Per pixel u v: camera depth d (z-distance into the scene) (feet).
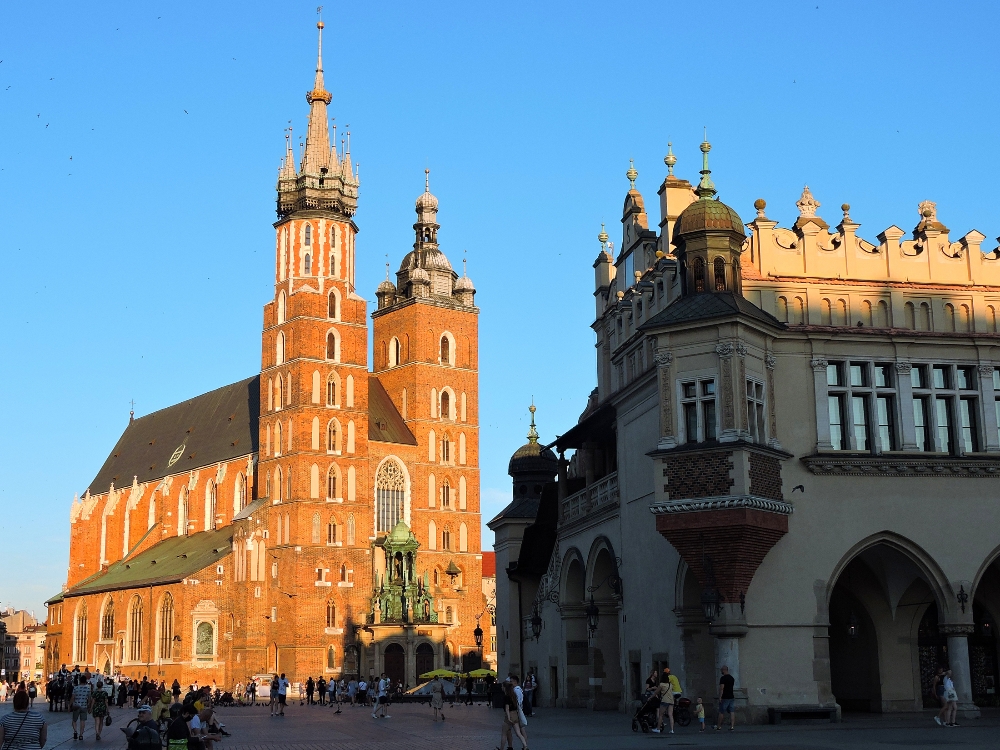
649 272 186.19
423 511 490.90
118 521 593.01
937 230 174.29
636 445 180.04
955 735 126.41
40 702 386.11
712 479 150.61
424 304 511.81
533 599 270.87
